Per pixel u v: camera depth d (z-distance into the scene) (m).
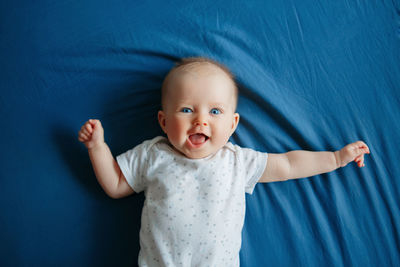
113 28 1.05
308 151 1.05
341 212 1.08
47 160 1.01
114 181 0.97
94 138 0.93
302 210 1.08
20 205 0.99
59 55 1.03
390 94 1.12
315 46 1.11
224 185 0.93
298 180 1.09
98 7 1.05
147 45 1.05
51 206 1.00
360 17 1.13
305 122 1.09
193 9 1.08
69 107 1.03
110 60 1.04
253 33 1.10
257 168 1.00
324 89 1.11
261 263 1.04
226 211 0.92
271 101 1.07
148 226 0.92
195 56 1.06
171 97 0.91
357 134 1.10
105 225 1.01
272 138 1.08
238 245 0.96
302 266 1.04
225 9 1.09
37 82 1.02
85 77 1.04
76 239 1.00
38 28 1.03
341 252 1.06
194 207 0.90
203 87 0.89
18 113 1.01
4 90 1.01
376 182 1.09
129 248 1.01
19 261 0.98
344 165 1.05
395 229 1.08
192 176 0.93
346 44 1.12
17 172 1.00
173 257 0.90
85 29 1.04
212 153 0.97
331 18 1.13
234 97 0.96
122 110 1.04
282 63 1.10
